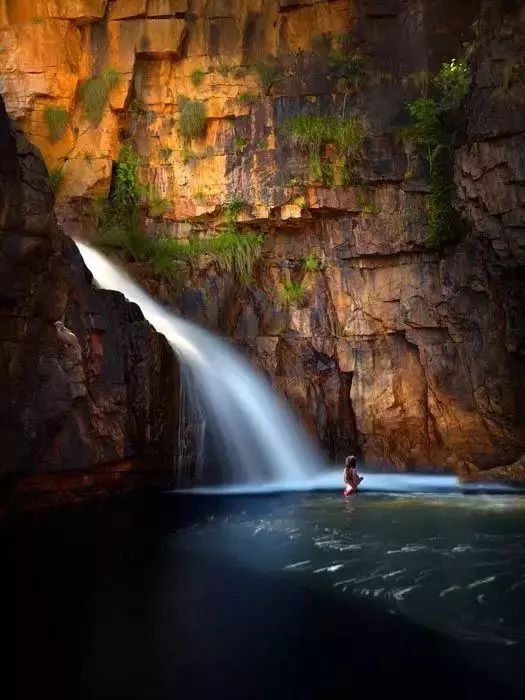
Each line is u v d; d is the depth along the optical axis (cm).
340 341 1964
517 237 1490
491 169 1516
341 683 486
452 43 1991
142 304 1775
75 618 610
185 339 1695
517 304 1572
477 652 537
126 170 2064
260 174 2012
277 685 483
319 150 1969
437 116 1841
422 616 613
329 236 2000
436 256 1855
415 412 1870
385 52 2048
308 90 2045
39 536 936
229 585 705
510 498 1286
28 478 1142
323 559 805
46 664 516
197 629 586
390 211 1917
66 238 1274
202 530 977
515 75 1496
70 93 2050
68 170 2003
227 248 1994
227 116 2081
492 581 707
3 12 2012
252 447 1664
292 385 1898
